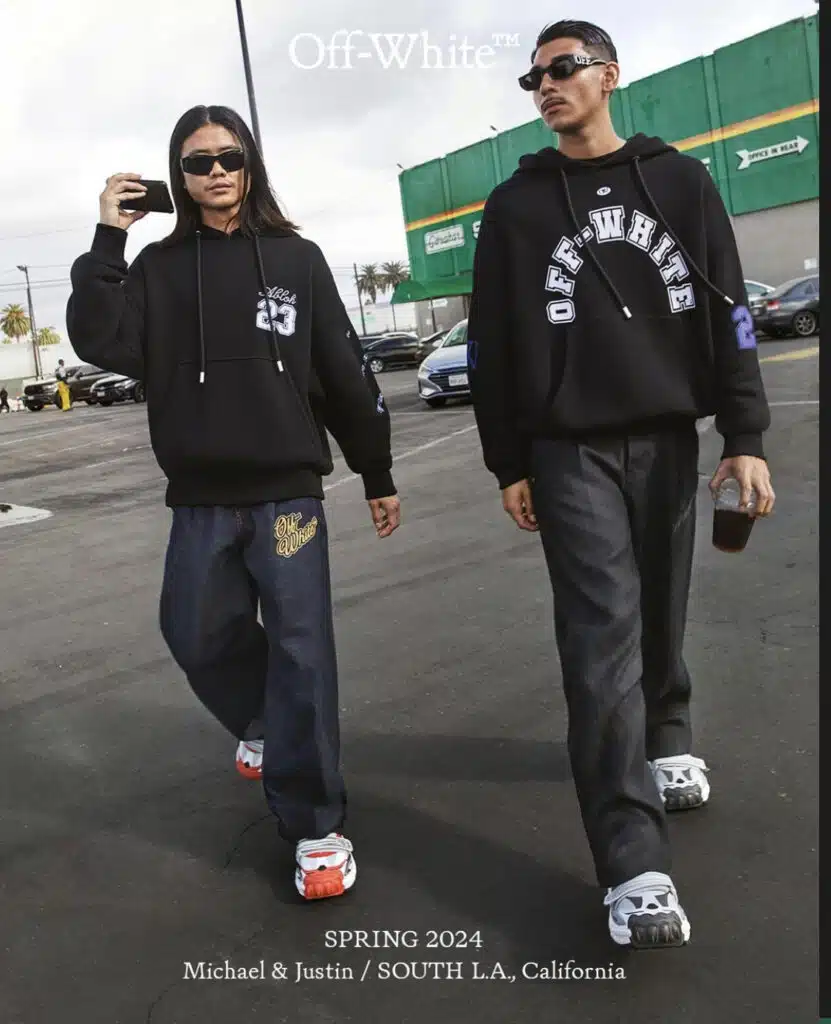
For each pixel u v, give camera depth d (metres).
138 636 4.88
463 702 3.59
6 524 9.17
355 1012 2.01
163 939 2.31
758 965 2.03
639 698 2.21
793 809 2.61
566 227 2.24
